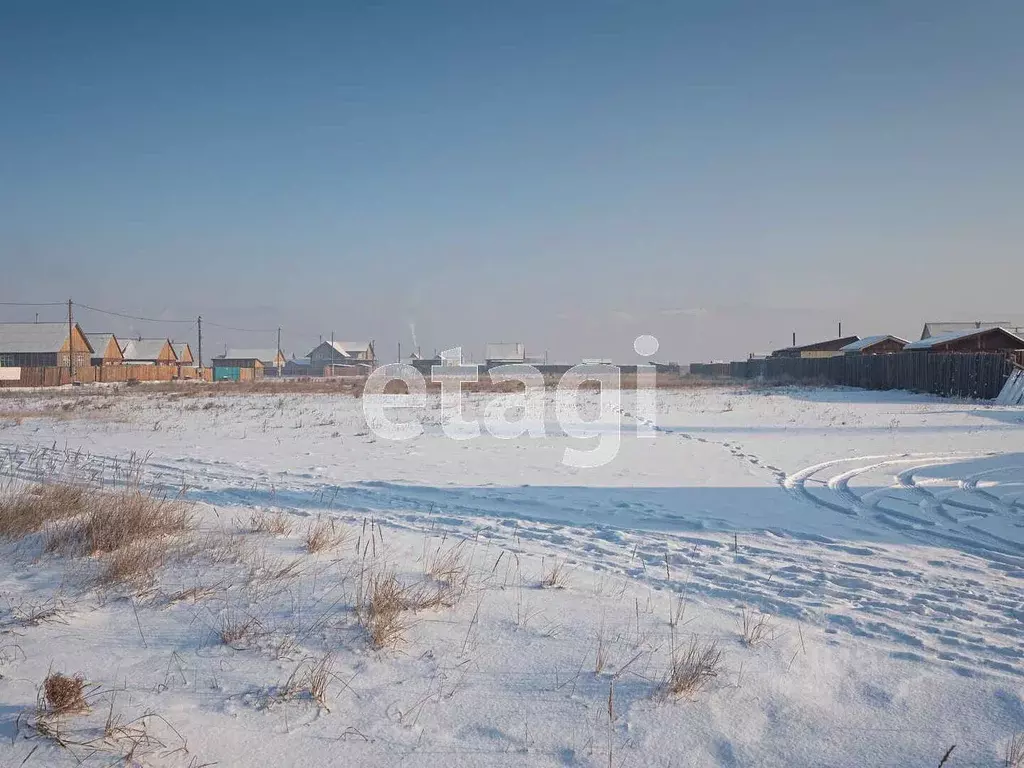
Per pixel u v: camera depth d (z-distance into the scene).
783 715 3.67
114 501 7.66
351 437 18.12
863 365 45.00
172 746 3.20
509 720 3.54
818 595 5.71
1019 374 28.62
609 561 6.63
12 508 7.33
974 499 9.83
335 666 4.07
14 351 71.25
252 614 4.83
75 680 3.48
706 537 7.66
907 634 4.84
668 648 4.45
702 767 3.20
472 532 7.77
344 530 7.58
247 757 3.16
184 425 21.86
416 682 3.91
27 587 5.38
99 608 4.94
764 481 11.25
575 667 4.14
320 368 121.81
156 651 4.22
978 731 3.55
